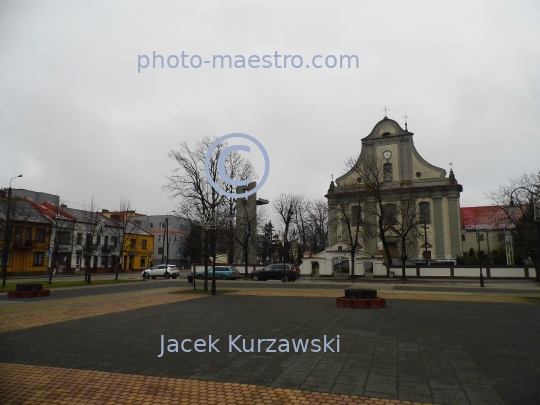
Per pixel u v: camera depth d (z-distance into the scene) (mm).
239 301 17703
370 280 39531
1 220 35125
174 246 81625
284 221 58312
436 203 52000
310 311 14141
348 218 47469
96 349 8141
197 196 37156
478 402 5211
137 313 13555
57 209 53625
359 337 9352
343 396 5438
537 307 15469
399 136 55188
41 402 5258
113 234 64000
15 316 12766
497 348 8211
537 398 5344
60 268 52688
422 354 7715
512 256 48500
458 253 50500
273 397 5410
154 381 6102
